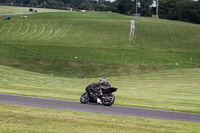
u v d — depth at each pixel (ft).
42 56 319.27
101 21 563.89
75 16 638.94
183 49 396.57
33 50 351.46
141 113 56.90
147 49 391.24
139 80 199.31
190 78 201.36
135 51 373.20
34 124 40.22
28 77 188.14
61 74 260.01
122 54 350.84
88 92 66.59
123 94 117.50
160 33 483.51
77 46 393.91
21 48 358.43
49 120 43.06
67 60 304.50
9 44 376.68
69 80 195.83
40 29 499.10
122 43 431.43
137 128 41.04
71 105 62.34
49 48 369.50
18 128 37.58
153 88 162.50
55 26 520.01
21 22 536.01
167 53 367.66
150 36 469.57
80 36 467.11
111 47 397.60
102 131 38.27
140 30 498.69
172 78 203.72
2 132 35.29
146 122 46.03
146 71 278.05
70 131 37.40
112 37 464.24
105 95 65.21
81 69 280.10
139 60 320.70
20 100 65.51
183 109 66.08
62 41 432.25
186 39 451.94
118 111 57.67
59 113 49.55
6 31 475.31
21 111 48.75
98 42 435.12
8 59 300.40
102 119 46.29
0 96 71.05
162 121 47.85
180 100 100.32
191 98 118.21
